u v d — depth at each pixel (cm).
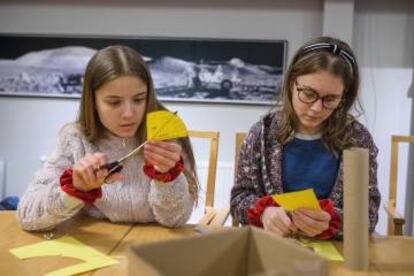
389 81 303
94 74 121
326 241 115
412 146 304
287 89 136
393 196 232
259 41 302
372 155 137
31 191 120
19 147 323
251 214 124
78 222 125
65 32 312
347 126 138
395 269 97
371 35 301
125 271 90
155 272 54
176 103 312
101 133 133
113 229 120
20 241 107
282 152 141
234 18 305
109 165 106
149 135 108
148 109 126
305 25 302
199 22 306
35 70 313
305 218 106
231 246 67
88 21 310
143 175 130
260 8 303
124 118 118
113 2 308
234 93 307
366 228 95
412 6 298
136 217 128
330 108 123
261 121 146
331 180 138
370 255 105
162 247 62
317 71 119
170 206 121
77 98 314
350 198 93
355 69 130
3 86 315
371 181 133
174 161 114
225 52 304
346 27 290
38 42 311
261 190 142
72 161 133
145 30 309
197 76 307
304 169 139
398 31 300
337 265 98
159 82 309
